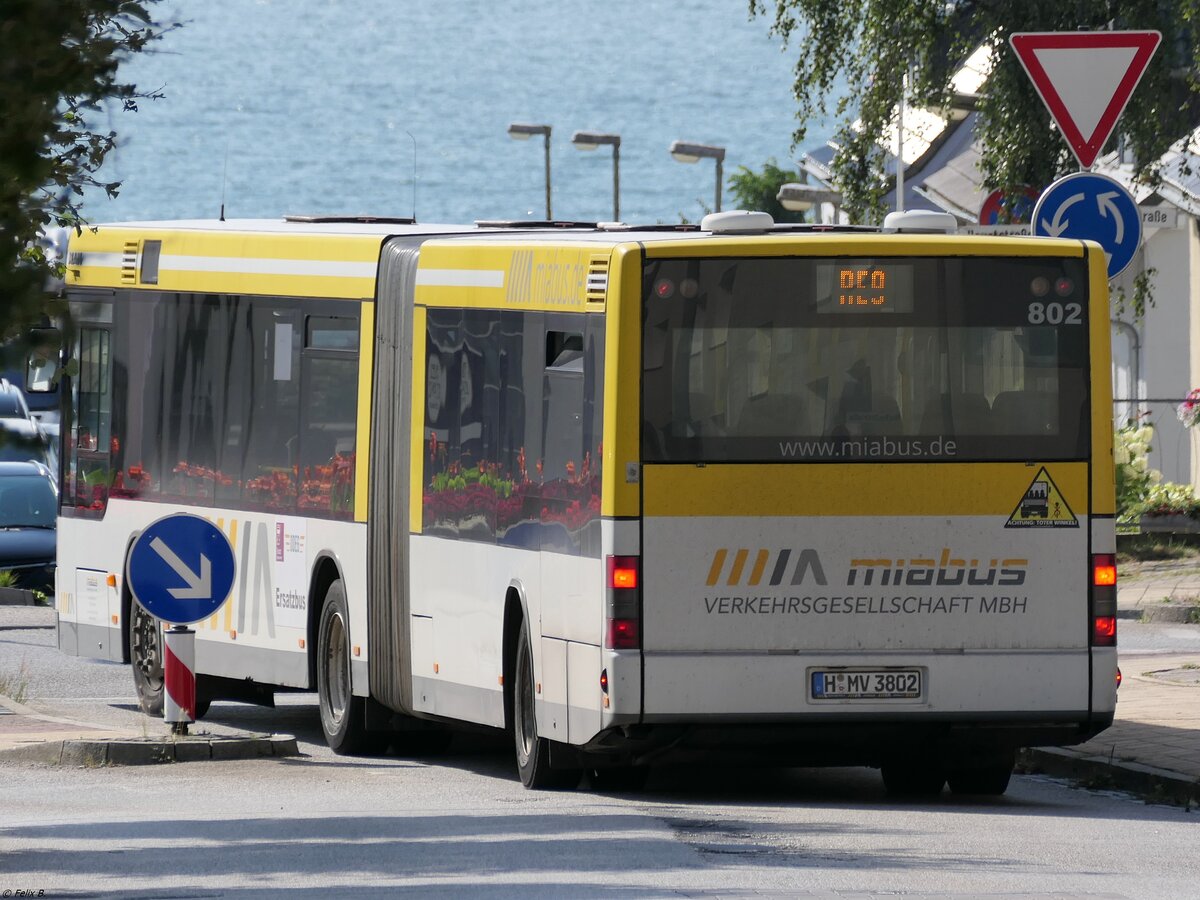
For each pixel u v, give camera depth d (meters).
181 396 65.06
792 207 154.62
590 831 39.88
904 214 46.62
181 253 65.19
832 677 43.88
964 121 152.00
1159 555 104.75
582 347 45.53
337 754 58.16
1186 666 67.31
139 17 32.47
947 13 101.31
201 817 43.69
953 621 44.19
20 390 120.75
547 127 191.75
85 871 35.91
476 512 50.84
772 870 34.66
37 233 32.50
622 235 47.56
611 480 43.78
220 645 63.69
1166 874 34.44
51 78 31.20
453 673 52.19
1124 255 51.84
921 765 47.00
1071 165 98.06
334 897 32.41
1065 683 44.34
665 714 43.53
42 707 68.00
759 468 43.91
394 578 55.19
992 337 44.53
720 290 44.16
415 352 54.22
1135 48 51.28
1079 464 44.53
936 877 33.84
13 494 111.00
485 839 38.97
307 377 59.78
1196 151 105.31
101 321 68.44
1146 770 47.69
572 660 45.44
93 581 69.06
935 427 44.28
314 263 59.62
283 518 60.66
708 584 43.78
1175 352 129.75
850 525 43.97
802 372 44.16
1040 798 47.50
